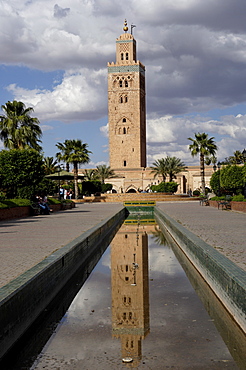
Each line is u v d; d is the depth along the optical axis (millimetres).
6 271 8344
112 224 25984
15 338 6230
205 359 5496
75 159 60062
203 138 64188
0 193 31031
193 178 100750
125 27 114000
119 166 109125
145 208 44281
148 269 11883
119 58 110938
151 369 5227
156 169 82000
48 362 5562
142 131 113250
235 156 96250
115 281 10469
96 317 7469
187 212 29062
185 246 14266
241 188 47688
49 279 8570
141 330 6668
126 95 109625
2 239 14055
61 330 6809
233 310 6996
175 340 6195
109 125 109812
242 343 6070
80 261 12797
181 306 8023
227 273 7426
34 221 22672
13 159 30828
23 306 6691
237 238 13102
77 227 18453
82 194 69812
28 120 41125
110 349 5918
